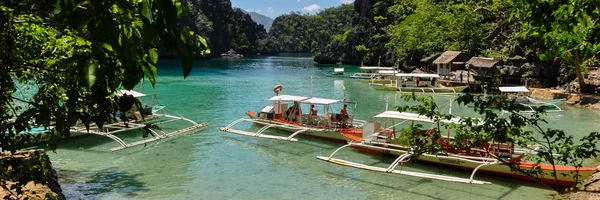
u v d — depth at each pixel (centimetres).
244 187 1523
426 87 4534
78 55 320
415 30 6606
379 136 1925
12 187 511
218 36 13312
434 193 1481
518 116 685
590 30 1065
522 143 737
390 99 3934
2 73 418
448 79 4969
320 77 6144
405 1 8162
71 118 368
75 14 297
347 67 8731
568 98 3588
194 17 12281
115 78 372
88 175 1609
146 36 300
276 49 16900
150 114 2562
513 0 869
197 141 2180
